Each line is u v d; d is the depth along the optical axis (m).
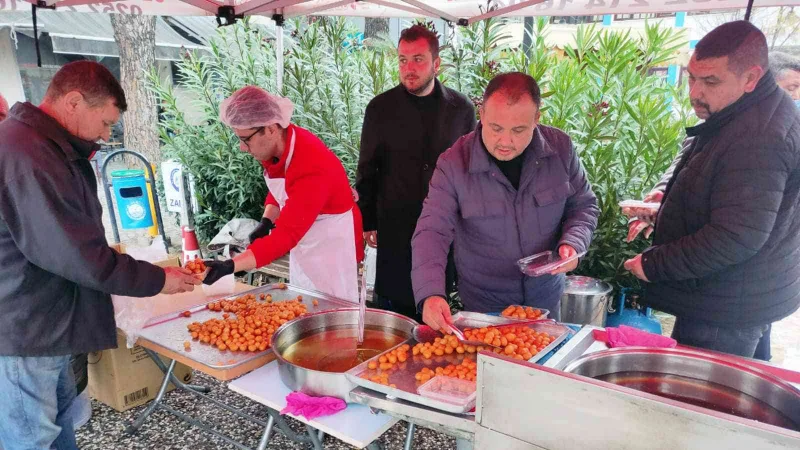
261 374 1.72
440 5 3.49
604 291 2.98
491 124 1.61
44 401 1.81
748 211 1.59
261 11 2.98
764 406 1.18
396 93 2.86
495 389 1.12
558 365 1.31
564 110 3.59
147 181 3.00
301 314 2.15
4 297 1.65
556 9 3.05
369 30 5.59
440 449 2.59
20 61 10.18
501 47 4.03
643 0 2.77
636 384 1.28
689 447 0.92
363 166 2.97
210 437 2.66
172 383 3.02
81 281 1.63
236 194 5.16
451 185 1.93
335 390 1.50
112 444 2.59
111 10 2.81
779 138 1.59
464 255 2.05
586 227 1.94
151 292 1.78
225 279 2.51
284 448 2.57
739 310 1.80
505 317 1.79
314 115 4.55
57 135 1.62
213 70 5.16
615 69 3.51
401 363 1.52
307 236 2.76
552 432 1.06
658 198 2.23
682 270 1.73
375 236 3.27
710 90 1.70
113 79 1.73
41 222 1.54
